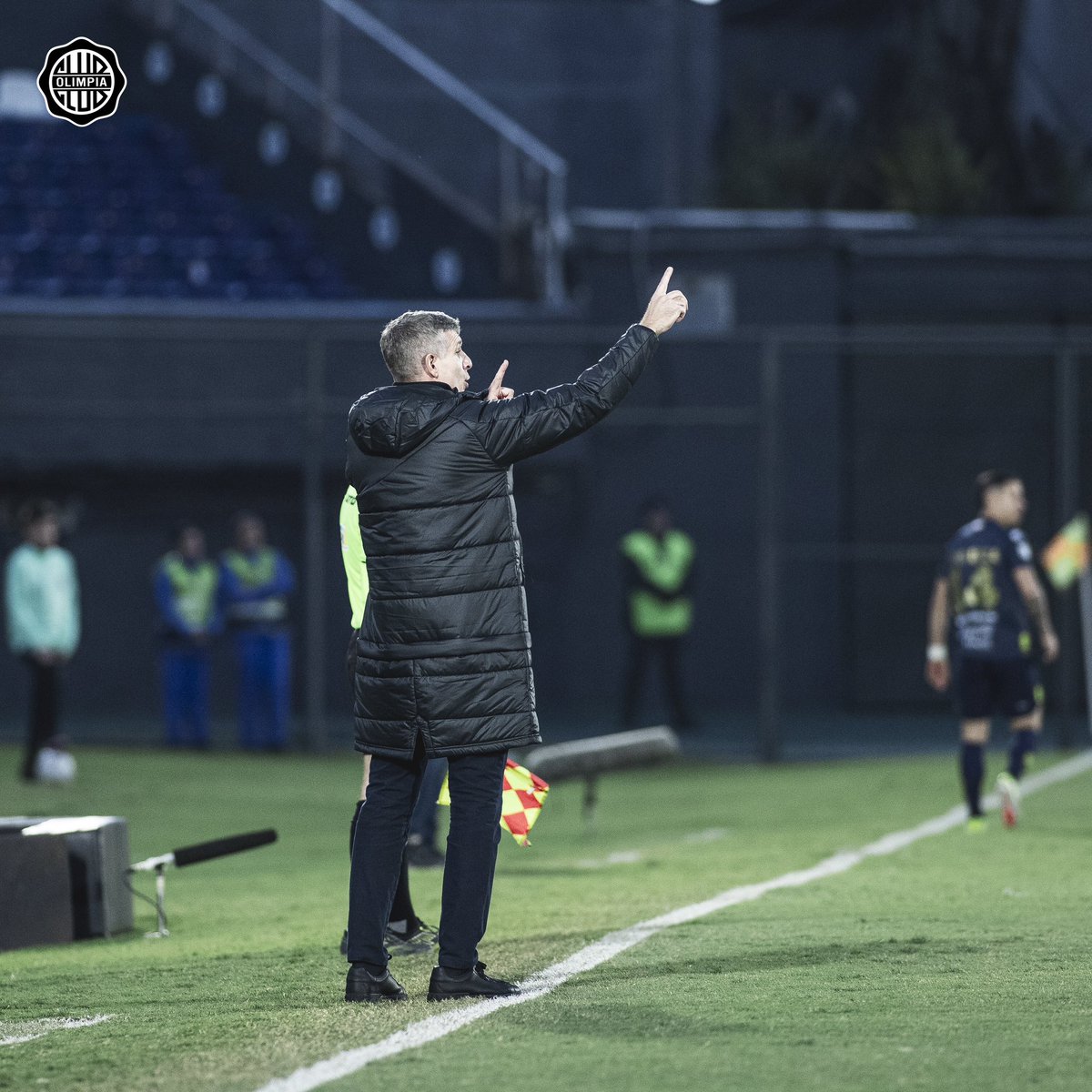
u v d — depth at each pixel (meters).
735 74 93.75
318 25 83.94
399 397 18.06
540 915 25.20
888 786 50.84
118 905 25.97
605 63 91.44
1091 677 65.25
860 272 75.25
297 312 70.75
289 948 23.05
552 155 91.06
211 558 74.25
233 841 26.00
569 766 40.62
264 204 85.75
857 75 94.25
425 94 81.50
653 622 69.00
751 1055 15.34
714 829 42.28
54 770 50.28
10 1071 15.66
